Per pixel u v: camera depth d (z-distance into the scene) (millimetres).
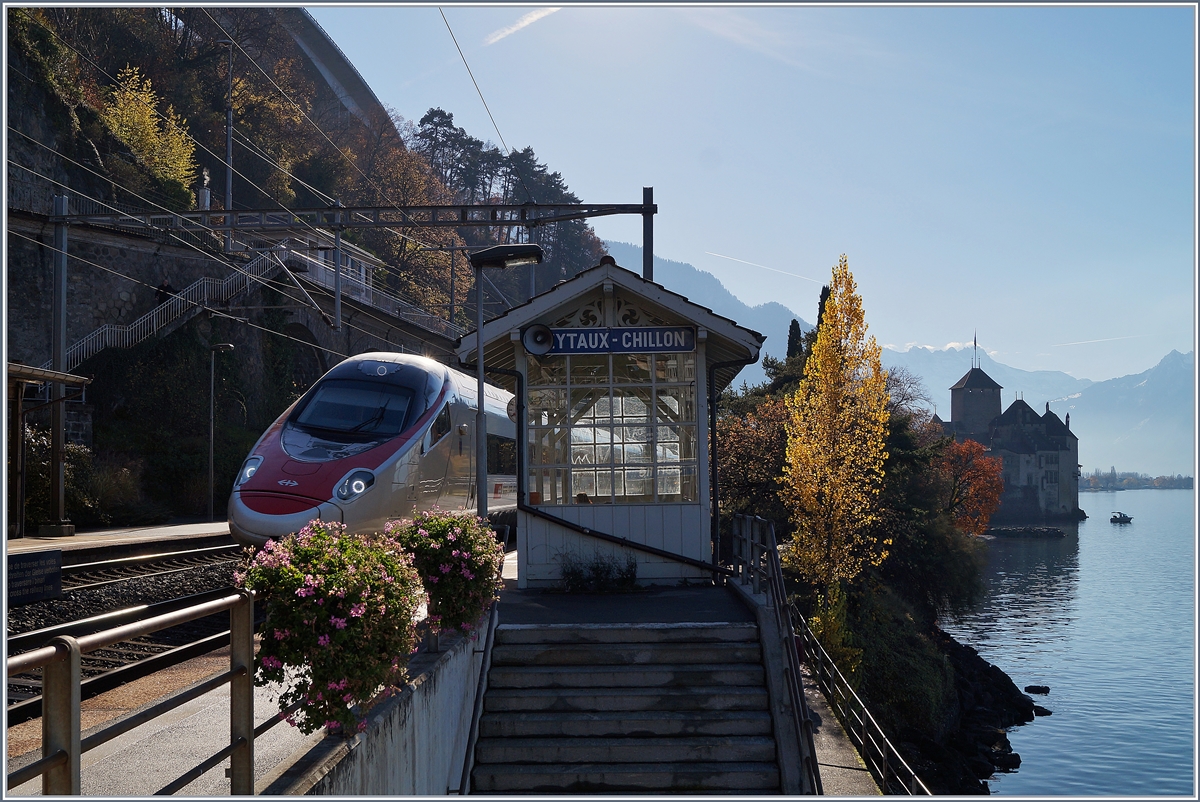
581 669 10500
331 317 49719
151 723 7234
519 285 99500
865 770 12062
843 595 28016
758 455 36656
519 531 14742
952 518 53156
